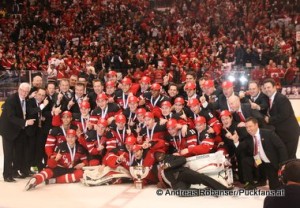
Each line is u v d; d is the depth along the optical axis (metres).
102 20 27.12
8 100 8.06
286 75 15.16
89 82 12.04
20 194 7.28
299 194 3.72
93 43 22.88
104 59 19.88
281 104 7.25
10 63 19.78
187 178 7.05
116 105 8.52
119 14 27.75
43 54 21.78
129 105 8.14
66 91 8.91
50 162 7.89
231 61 20.66
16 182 8.13
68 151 8.04
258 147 6.88
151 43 22.67
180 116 7.91
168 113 7.90
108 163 7.79
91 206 6.55
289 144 7.36
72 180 7.98
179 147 7.74
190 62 18.45
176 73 16.56
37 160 8.65
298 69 16.11
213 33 25.25
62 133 8.16
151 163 7.64
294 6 26.91
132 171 7.54
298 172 3.84
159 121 7.96
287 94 15.12
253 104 7.55
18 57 21.42
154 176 7.70
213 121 7.74
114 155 7.83
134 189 7.51
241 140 7.38
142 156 7.68
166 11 28.58
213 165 7.12
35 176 7.60
